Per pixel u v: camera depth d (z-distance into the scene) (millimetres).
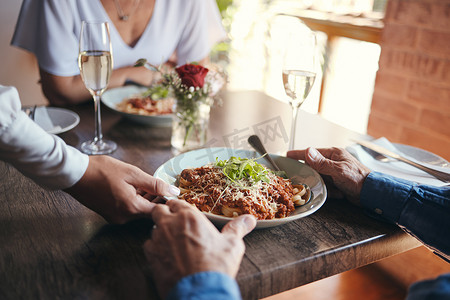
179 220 661
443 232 792
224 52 3723
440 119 2039
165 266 609
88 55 1007
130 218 781
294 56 1003
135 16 1854
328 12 3025
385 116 2363
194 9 1983
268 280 678
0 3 2232
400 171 1004
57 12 1615
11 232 752
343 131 1346
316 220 841
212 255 601
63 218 805
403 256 1928
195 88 1077
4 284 625
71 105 1479
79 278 646
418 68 2109
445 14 1917
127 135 1245
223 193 801
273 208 801
